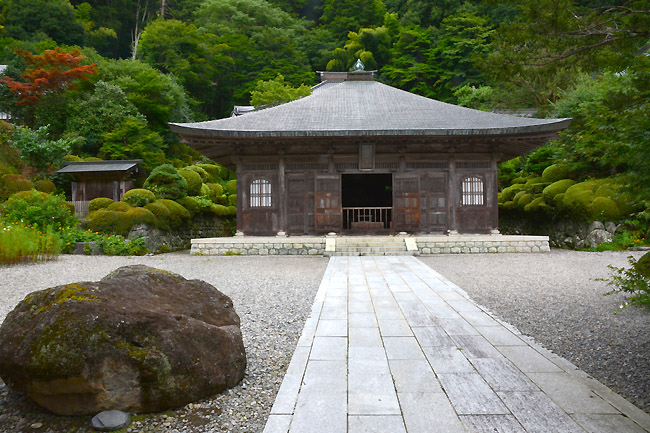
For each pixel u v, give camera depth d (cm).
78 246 1258
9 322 271
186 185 1780
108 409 258
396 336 418
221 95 4438
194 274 893
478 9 3888
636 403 277
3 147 1839
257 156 1463
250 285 750
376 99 1659
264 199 1467
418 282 757
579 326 461
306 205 1456
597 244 1295
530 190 1720
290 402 270
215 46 3972
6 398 287
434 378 309
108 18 4725
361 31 4238
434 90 3975
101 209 1420
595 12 346
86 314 260
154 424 258
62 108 2389
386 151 1443
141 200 1507
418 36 4062
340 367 332
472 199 1440
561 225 1497
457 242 1302
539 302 580
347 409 259
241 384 317
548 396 278
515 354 362
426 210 1440
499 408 260
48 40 3162
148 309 290
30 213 1255
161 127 2833
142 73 2747
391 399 273
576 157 1580
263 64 4309
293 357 355
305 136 1316
